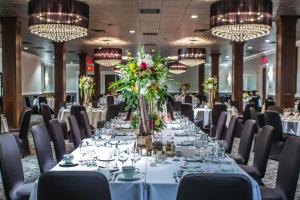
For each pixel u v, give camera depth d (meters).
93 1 8.00
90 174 2.01
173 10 8.95
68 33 7.16
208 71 27.38
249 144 4.58
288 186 3.08
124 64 3.89
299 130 7.41
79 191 2.00
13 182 3.42
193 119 9.98
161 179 2.77
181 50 14.13
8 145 3.46
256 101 16.41
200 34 12.84
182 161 3.40
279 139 7.11
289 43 9.53
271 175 5.98
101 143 4.40
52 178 2.00
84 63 19.58
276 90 9.88
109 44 15.73
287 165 3.17
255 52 19.58
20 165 3.64
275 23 10.29
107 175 2.79
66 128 9.52
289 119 7.78
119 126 5.96
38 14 6.38
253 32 7.00
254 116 8.19
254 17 6.36
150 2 8.12
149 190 2.65
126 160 3.32
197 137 4.74
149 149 3.69
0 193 5.01
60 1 6.36
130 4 8.30
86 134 6.52
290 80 9.58
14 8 8.80
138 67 3.72
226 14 6.47
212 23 6.77
